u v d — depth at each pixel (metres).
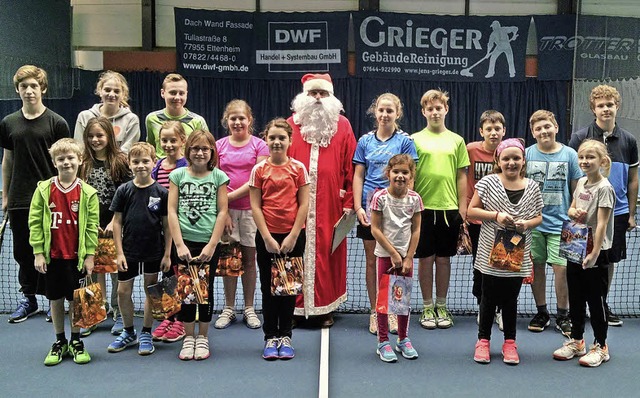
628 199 4.62
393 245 3.89
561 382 3.56
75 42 12.40
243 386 3.49
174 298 3.87
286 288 3.90
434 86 12.00
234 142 4.55
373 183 4.42
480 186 3.92
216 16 11.92
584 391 3.44
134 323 4.60
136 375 3.66
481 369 3.76
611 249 4.19
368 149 4.48
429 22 11.88
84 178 4.30
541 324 4.46
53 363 3.79
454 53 11.94
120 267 3.93
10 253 6.85
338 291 4.59
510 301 3.86
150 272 4.02
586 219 3.77
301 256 4.00
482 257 3.91
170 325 4.34
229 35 11.97
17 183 4.47
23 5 10.33
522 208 3.82
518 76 11.94
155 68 12.36
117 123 4.67
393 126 4.51
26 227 4.52
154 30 12.45
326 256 4.49
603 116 4.48
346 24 11.88
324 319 4.60
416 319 4.75
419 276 4.57
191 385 3.51
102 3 12.33
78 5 12.32
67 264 3.83
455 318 4.79
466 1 12.35
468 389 3.46
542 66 11.98
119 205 4.00
